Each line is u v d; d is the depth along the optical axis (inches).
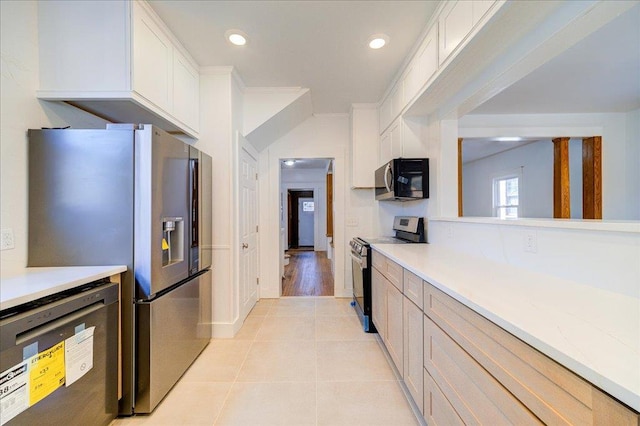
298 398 67.0
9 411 37.1
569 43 50.4
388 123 118.6
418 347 57.5
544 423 25.9
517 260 58.4
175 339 72.1
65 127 68.6
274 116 120.5
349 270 148.2
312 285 175.0
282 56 93.8
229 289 100.1
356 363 82.4
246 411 62.7
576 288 42.2
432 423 50.8
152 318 62.5
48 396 42.4
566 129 131.0
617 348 23.9
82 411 49.0
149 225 61.7
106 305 54.9
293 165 288.4
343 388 70.7
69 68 64.2
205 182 92.7
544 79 95.2
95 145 61.1
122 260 61.1
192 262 81.4
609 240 39.9
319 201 330.6
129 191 61.4
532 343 26.7
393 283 75.2
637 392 18.4
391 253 77.8
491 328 33.8
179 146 74.5
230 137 100.9
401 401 65.9
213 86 101.2
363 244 106.5
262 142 139.0
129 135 61.7
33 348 40.1
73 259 60.5
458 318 41.6
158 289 64.0
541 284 44.6
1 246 54.7
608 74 91.6
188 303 79.2
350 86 117.1
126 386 60.7
